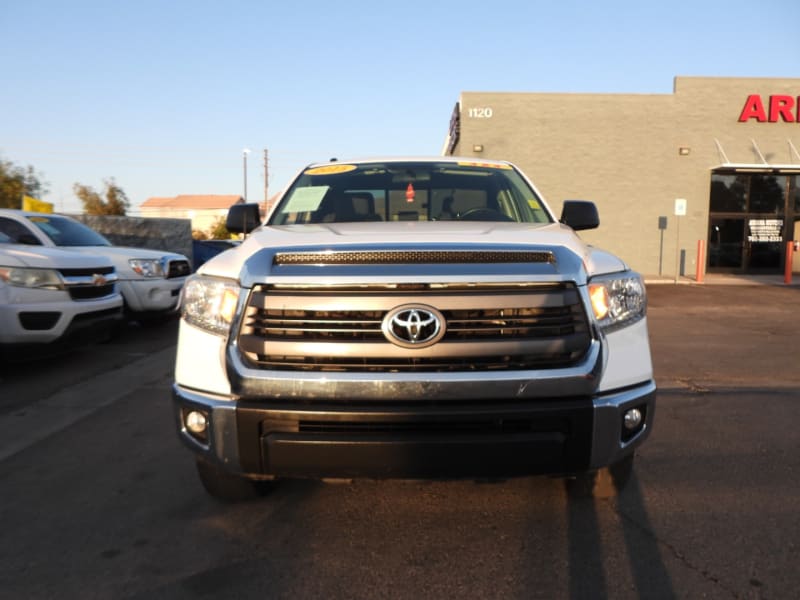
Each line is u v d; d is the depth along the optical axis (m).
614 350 2.63
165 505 3.28
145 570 2.64
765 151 21.16
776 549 2.78
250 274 2.60
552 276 2.54
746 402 5.29
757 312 11.59
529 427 2.51
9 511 3.23
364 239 2.75
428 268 2.53
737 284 17.70
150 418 4.87
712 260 21.56
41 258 6.27
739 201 21.39
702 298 13.95
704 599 2.40
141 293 8.86
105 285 7.06
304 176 4.37
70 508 3.26
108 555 2.77
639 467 3.77
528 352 2.48
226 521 3.09
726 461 3.87
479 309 2.48
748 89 21.02
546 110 21.11
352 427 2.49
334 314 2.50
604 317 2.64
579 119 21.14
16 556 2.77
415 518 3.10
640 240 21.50
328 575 2.59
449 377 2.45
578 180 21.31
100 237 9.55
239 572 2.62
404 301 2.46
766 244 21.52
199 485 3.55
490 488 3.45
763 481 3.55
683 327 9.73
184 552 2.79
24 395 5.57
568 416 2.48
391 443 2.45
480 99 21.08
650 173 21.28
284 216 3.92
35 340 6.14
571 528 2.99
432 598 2.43
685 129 21.17
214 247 18.45
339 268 2.55
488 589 2.49
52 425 4.70
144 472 3.75
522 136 21.19
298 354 2.49
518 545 2.83
